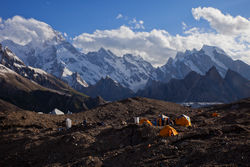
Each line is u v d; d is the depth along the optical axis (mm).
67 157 20578
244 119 30531
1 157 22703
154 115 49719
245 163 13070
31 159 21328
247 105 56812
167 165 15117
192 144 17875
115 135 23672
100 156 19562
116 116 49688
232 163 13422
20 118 38469
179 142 19203
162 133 21688
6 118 37312
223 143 16609
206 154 15242
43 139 25562
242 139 17188
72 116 47938
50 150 22484
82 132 26250
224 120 32500
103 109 55219
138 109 56688
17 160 21609
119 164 17234
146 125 24016
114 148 21328
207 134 19953
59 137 25266
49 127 35844
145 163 16312
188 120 30578
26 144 24531
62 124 37344
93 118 48125
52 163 19906
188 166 14242
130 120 40562
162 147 18344
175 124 31094
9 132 31797
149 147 19000
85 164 17469
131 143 21938
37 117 41375
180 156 16109
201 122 33219
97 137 24125
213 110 60281
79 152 21078
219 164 13641
